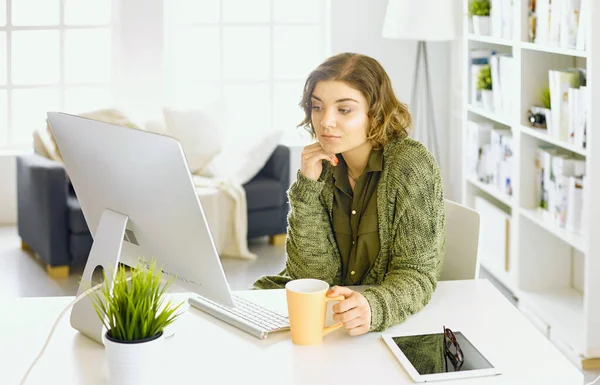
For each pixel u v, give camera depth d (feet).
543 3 12.70
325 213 7.38
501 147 14.75
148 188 5.66
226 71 20.81
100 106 20.31
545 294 13.84
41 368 5.68
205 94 20.79
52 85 20.06
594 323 11.57
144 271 5.54
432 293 6.86
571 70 12.34
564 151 13.14
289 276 7.51
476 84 15.93
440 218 6.98
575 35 11.66
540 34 12.89
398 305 6.25
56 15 19.81
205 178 18.03
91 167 6.04
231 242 17.29
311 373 5.52
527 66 13.46
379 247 7.18
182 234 5.66
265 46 20.79
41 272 16.20
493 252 15.48
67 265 16.11
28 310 6.76
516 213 13.98
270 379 5.43
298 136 21.08
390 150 7.09
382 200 7.06
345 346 5.95
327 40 20.29
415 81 18.79
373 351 5.86
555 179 12.70
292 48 20.88
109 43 20.15
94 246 6.13
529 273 14.10
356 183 7.25
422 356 5.72
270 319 6.34
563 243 14.06
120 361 5.19
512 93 14.07
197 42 20.59
